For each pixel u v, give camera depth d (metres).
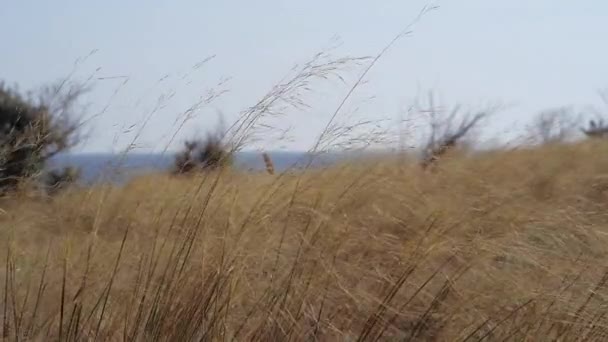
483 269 3.86
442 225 3.93
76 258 3.86
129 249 3.93
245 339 3.64
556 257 3.95
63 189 4.23
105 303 3.59
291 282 3.71
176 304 3.62
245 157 4.11
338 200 3.93
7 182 4.21
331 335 3.73
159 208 4.02
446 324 3.75
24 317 3.77
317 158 3.99
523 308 3.74
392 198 4.11
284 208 3.92
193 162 4.05
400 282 3.69
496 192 4.34
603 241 4.14
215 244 3.76
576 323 3.70
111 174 4.16
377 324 3.70
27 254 4.02
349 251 3.87
